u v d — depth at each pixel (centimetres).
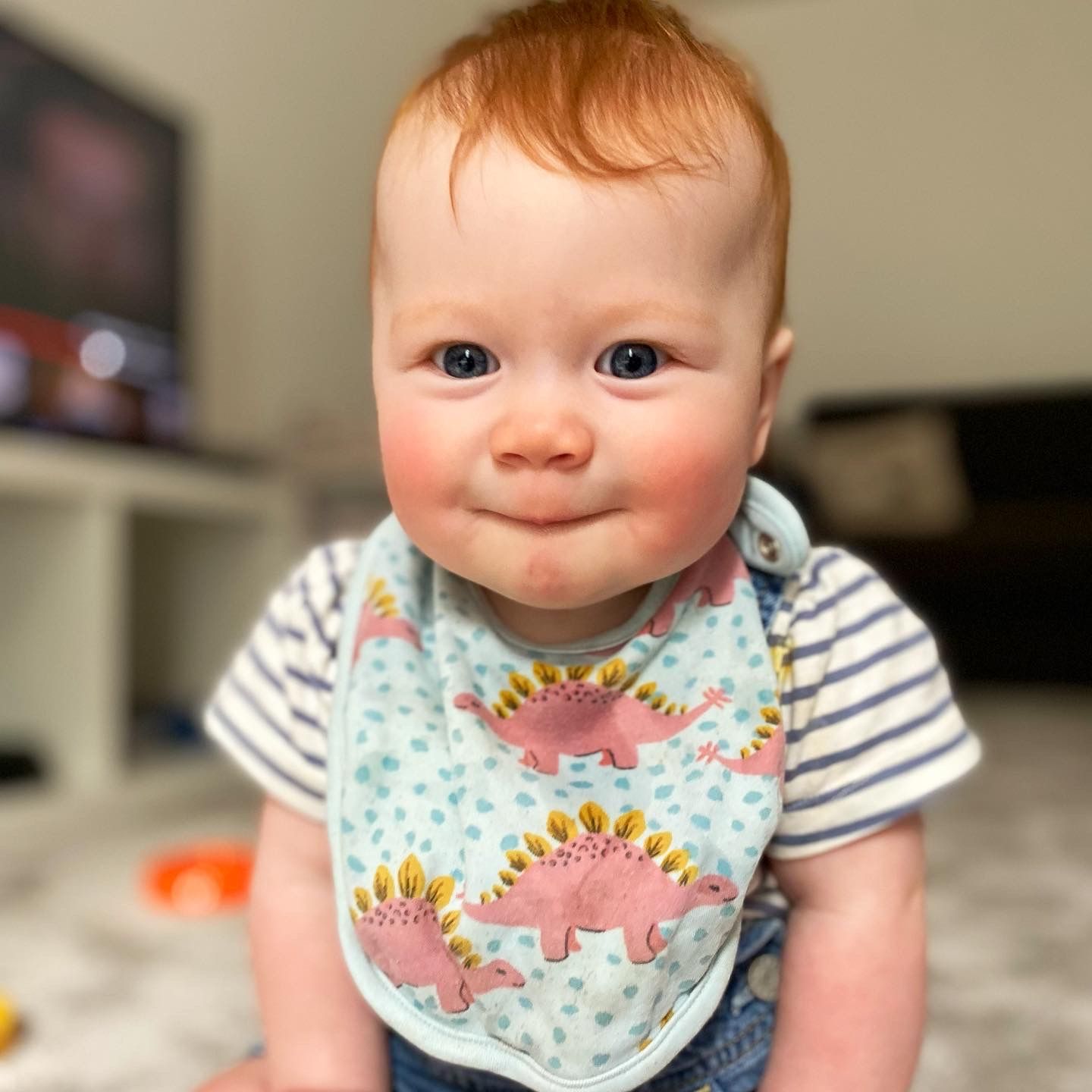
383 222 46
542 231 41
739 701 49
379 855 48
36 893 126
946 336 379
